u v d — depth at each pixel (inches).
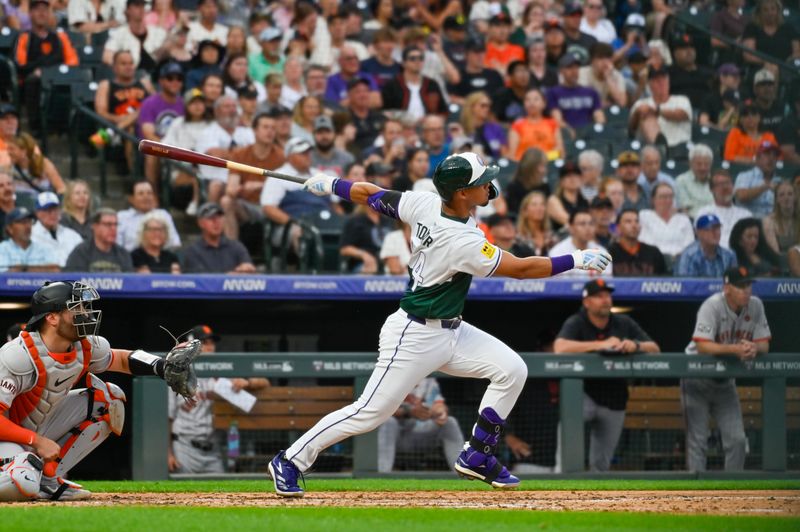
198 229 1823.3
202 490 1114.1
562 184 1876.2
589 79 2177.7
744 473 1483.8
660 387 1512.1
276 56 2070.6
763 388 1517.0
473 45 2214.6
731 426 1510.8
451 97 2193.7
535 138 2036.2
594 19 2342.5
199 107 1835.6
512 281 1715.1
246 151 1811.0
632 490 1166.3
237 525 699.4
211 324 1877.5
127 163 1891.0
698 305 1828.2
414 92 2096.5
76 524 704.4
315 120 1903.3
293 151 1820.9
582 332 1518.2
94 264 1642.5
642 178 1931.6
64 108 1903.3
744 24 2294.5
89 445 947.3
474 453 928.3
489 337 909.2
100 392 933.8
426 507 884.6
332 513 798.5
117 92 1905.8
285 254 1776.6
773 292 1759.4
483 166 855.1
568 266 869.2
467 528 697.6
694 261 1833.2
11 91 1887.3
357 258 1752.0
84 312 871.7
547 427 1503.4
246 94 1905.8
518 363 903.7
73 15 2031.3
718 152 2084.2
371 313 1870.1
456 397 1509.6
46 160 1742.1
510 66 2128.4
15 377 869.8
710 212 1927.9
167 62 2021.4
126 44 1998.0
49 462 898.7
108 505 883.4
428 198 879.1
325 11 2171.5
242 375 1424.7
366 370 1453.0
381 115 2049.7
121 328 1824.6
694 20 2300.7
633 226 1786.4
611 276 1763.0
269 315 1894.7
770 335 1700.3
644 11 2365.9
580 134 2101.4
